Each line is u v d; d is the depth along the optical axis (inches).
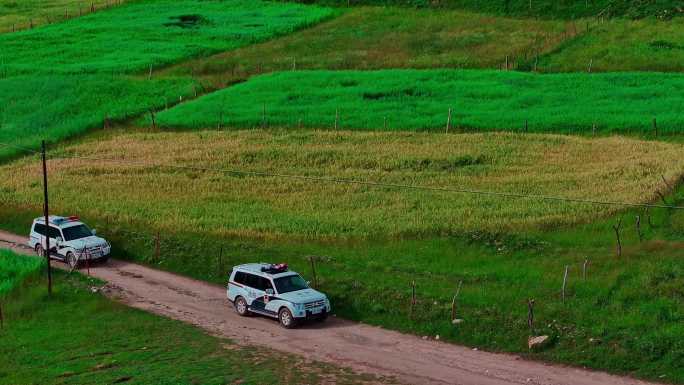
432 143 6688.0
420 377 2925.7
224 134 7308.1
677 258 3924.7
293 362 3100.4
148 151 6919.3
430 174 5890.8
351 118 7495.1
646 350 3011.8
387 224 4820.4
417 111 7583.7
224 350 3265.3
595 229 4544.8
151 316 3801.7
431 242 4530.0
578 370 2989.7
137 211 5428.2
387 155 6378.0
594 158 6013.8
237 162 6466.5
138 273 4596.5
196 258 4645.7
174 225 5088.6
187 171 6323.8
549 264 4057.6
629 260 3969.0
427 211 5036.9
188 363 3085.6
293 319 3563.0
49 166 6702.8
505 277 3912.4
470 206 5093.5
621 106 7303.2
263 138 7101.4
